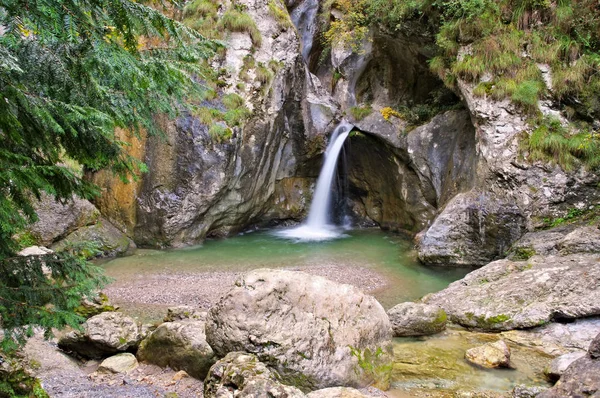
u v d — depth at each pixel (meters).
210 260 10.73
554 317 6.40
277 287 4.58
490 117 10.08
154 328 6.52
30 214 3.79
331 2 16.05
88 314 6.57
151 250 11.71
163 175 11.84
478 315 6.70
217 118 11.83
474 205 10.04
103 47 3.12
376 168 14.32
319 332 4.50
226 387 3.88
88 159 4.09
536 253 8.41
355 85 15.21
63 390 4.52
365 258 10.95
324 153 14.70
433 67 11.43
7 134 3.04
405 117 13.54
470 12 10.46
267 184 13.92
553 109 9.84
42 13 2.81
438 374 5.14
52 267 3.85
